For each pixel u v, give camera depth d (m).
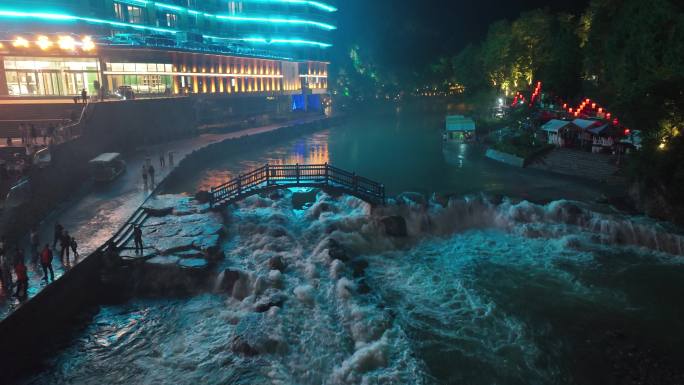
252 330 20.00
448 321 21.58
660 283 24.97
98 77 58.88
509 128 64.00
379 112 132.12
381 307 22.44
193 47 75.62
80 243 25.14
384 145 67.25
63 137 37.03
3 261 19.78
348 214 34.12
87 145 40.19
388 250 29.91
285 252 27.84
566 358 18.80
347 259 27.12
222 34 105.75
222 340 20.09
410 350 19.34
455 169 48.53
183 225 28.91
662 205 32.97
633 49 45.53
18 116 43.72
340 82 144.12
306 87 114.38
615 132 45.94
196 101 69.38
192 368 18.34
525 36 86.62
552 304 22.98
